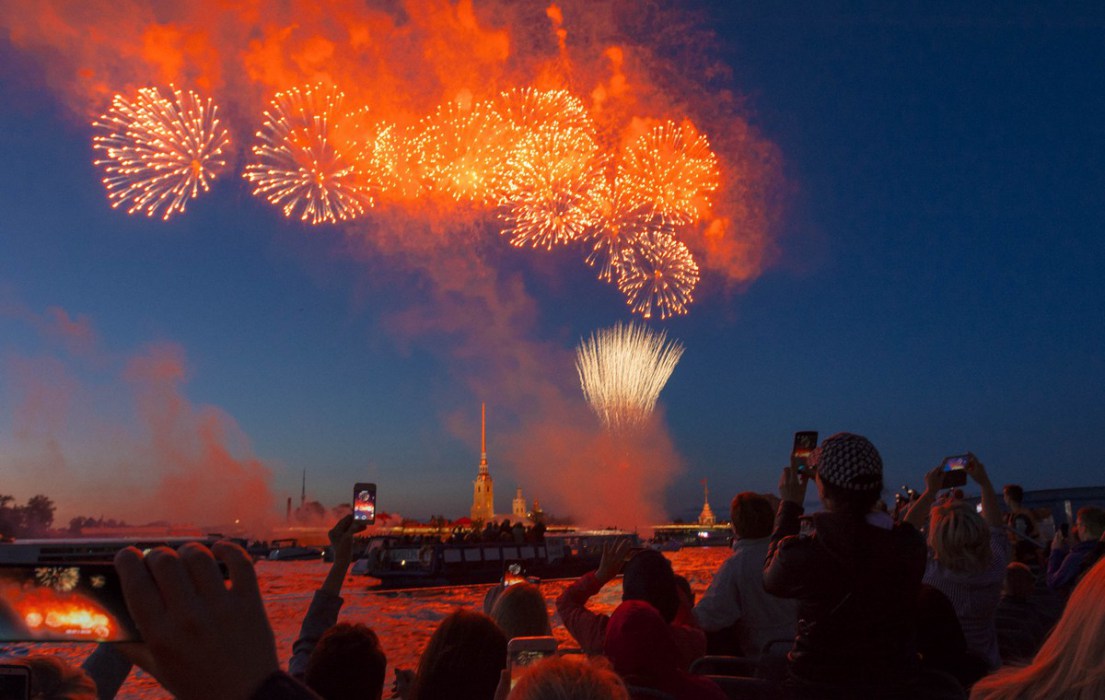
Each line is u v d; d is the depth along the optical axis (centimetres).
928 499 620
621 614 375
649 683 357
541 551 4544
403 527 10225
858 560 422
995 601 593
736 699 474
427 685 337
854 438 439
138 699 1233
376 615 2811
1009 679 185
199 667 96
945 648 550
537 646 351
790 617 591
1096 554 767
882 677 424
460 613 352
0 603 100
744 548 606
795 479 505
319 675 371
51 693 265
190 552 100
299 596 3594
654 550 477
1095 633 169
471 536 4572
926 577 614
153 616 95
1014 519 1080
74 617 98
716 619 602
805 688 436
